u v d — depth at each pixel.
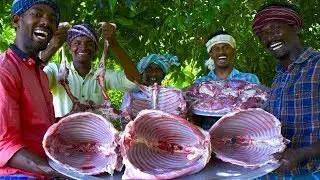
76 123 1.79
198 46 4.18
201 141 1.71
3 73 1.93
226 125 1.86
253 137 1.90
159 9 3.94
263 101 2.36
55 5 2.12
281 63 2.40
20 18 2.08
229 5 3.96
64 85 2.22
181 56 4.29
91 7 3.57
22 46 2.10
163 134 1.78
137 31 3.93
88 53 2.87
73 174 1.71
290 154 1.94
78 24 2.84
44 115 2.10
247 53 4.38
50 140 1.78
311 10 4.30
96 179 1.68
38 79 2.17
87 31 2.81
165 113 1.69
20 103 2.00
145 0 3.88
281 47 2.30
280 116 2.30
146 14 3.93
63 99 2.89
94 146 1.85
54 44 2.89
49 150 1.77
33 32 2.06
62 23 2.83
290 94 2.28
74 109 2.16
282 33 2.28
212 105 2.26
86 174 1.70
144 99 2.11
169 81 4.43
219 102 2.27
